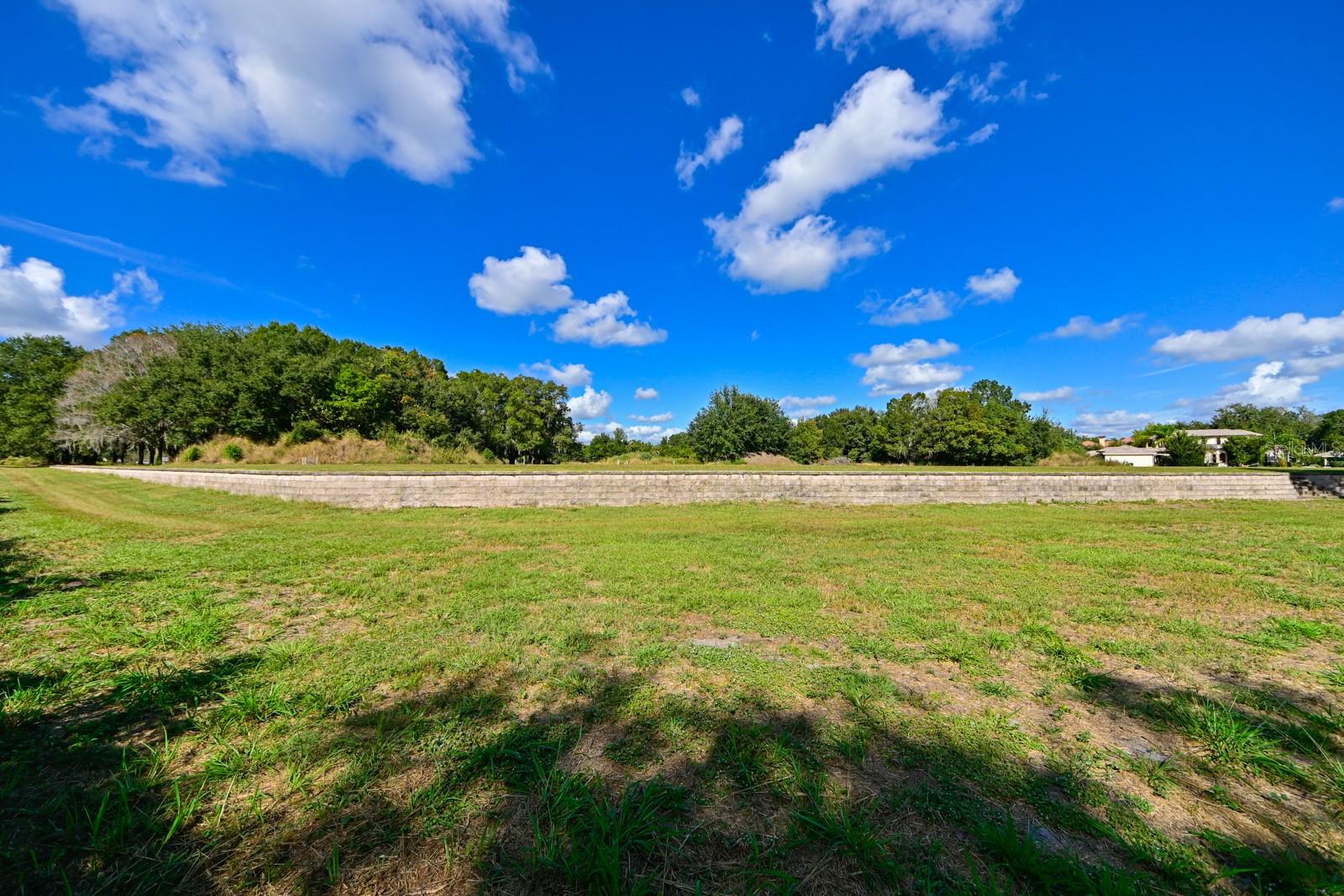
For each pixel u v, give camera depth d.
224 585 5.46
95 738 2.54
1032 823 2.02
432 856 1.85
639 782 2.26
